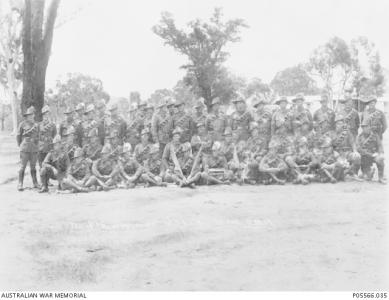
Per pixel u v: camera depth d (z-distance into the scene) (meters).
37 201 10.91
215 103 13.77
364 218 8.78
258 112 13.73
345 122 13.57
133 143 14.23
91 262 6.69
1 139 31.83
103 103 14.09
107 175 12.88
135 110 14.57
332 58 21.12
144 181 13.08
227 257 6.80
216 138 13.66
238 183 12.86
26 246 7.42
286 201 10.40
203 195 11.27
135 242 7.59
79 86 20.77
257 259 6.68
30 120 12.94
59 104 21.08
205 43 18.59
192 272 6.25
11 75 34.47
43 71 15.80
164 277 6.10
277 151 13.09
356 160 13.03
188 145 13.02
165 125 13.73
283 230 8.12
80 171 12.51
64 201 10.85
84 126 13.60
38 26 15.59
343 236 7.69
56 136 12.31
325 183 12.88
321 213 9.22
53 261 6.78
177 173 12.80
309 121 13.70
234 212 9.40
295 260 6.61
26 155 12.80
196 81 18.69
